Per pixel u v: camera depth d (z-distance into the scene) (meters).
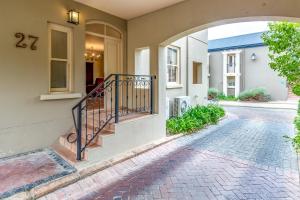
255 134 5.86
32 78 4.04
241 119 8.31
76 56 4.71
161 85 5.16
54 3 4.29
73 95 4.61
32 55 4.02
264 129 6.48
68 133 4.64
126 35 5.90
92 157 3.64
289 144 4.90
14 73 3.80
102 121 4.45
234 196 2.73
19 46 3.82
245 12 3.65
